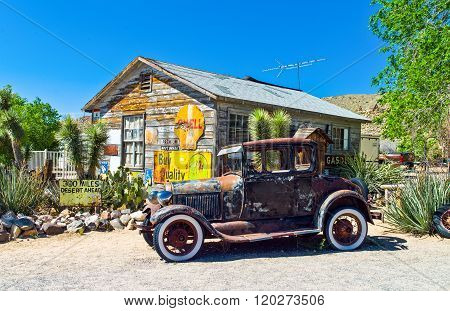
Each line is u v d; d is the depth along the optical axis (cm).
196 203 636
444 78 1484
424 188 831
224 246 644
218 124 1227
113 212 871
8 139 1311
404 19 1636
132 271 534
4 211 848
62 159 1571
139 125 1470
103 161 1558
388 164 1367
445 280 491
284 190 659
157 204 673
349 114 1828
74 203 902
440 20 1556
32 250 656
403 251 658
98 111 1605
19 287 462
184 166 1173
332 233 662
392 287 463
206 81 1385
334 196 657
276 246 692
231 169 682
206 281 488
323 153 1273
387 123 1670
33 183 934
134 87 1488
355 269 544
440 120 1384
